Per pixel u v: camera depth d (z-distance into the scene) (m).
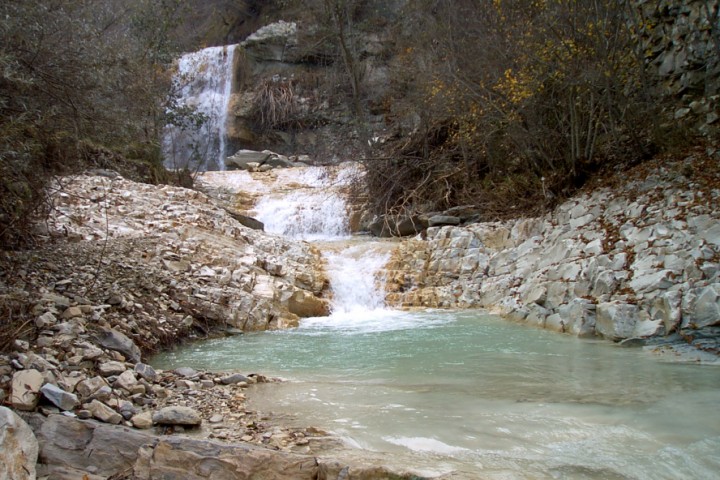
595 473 3.13
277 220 14.62
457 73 11.52
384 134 16.05
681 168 9.12
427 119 14.06
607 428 3.83
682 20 10.85
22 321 5.14
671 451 3.43
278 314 8.42
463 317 8.87
